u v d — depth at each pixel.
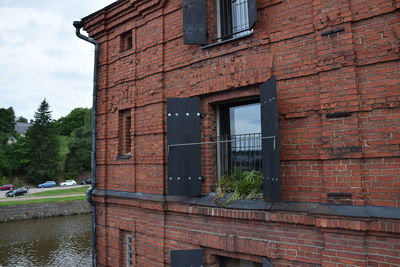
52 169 57.50
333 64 4.27
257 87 5.11
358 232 3.87
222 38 5.94
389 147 3.82
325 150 4.24
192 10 5.85
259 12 5.16
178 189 5.59
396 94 3.83
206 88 5.67
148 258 6.45
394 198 3.75
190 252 5.50
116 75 7.71
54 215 30.36
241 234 5.02
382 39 3.96
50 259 17.14
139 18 7.11
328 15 4.36
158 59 6.53
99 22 8.02
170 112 5.74
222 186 5.45
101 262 7.74
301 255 4.39
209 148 5.73
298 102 4.63
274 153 4.42
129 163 7.07
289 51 4.77
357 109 4.04
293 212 4.46
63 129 83.31
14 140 63.12
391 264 3.68
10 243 20.45
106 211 7.73
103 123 8.00
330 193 4.16
